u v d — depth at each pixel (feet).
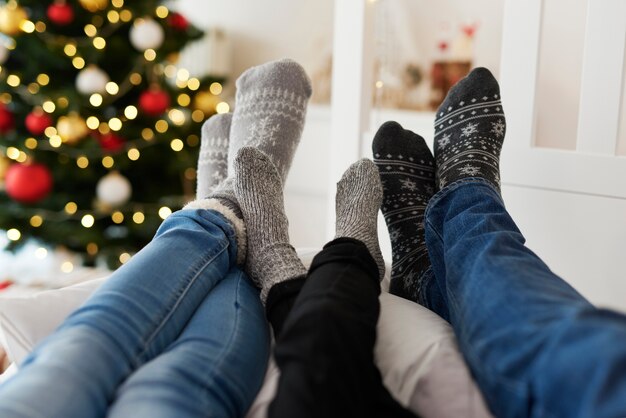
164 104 7.55
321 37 9.10
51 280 6.51
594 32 3.68
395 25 8.14
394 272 3.59
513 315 2.09
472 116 3.82
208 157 4.44
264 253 3.13
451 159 3.68
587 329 1.77
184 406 1.99
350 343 2.13
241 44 9.68
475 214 2.82
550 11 5.20
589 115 3.78
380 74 7.12
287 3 9.29
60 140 7.38
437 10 8.04
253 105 4.24
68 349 2.11
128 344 2.28
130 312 2.36
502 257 2.42
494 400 2.08
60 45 7.41
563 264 3.98
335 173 4.83
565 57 5.26
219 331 2.44
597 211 3.84
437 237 3.05
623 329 1.73
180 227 2.99
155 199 8.09
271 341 2.73
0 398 1.88
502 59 3.98
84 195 7.91
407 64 8.21
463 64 7.98
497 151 3.71
